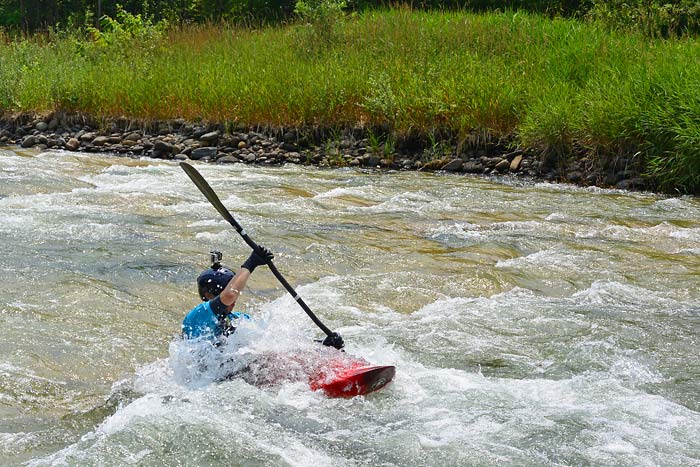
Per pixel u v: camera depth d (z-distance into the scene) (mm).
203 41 29188
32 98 23391
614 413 6809
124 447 6027
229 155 20297
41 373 7621
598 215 14617
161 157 20672
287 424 6520
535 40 24000
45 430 6555
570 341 8594
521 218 14328
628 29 24438
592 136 18000
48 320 8836
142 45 28078
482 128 19469
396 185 17062
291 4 41469
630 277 10859
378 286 10320
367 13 29422
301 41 26375
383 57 23516
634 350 8344
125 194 15352
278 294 10039
